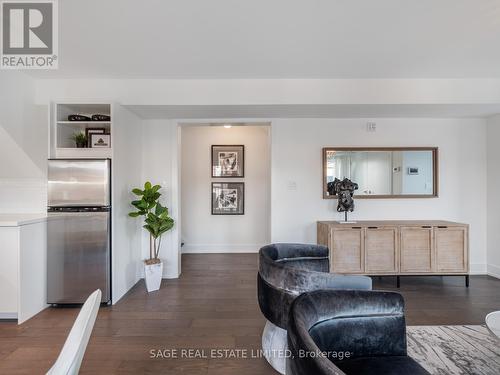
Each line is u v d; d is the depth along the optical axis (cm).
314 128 422
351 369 137
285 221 425
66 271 314
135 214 349
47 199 321
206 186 562
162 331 257
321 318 140
